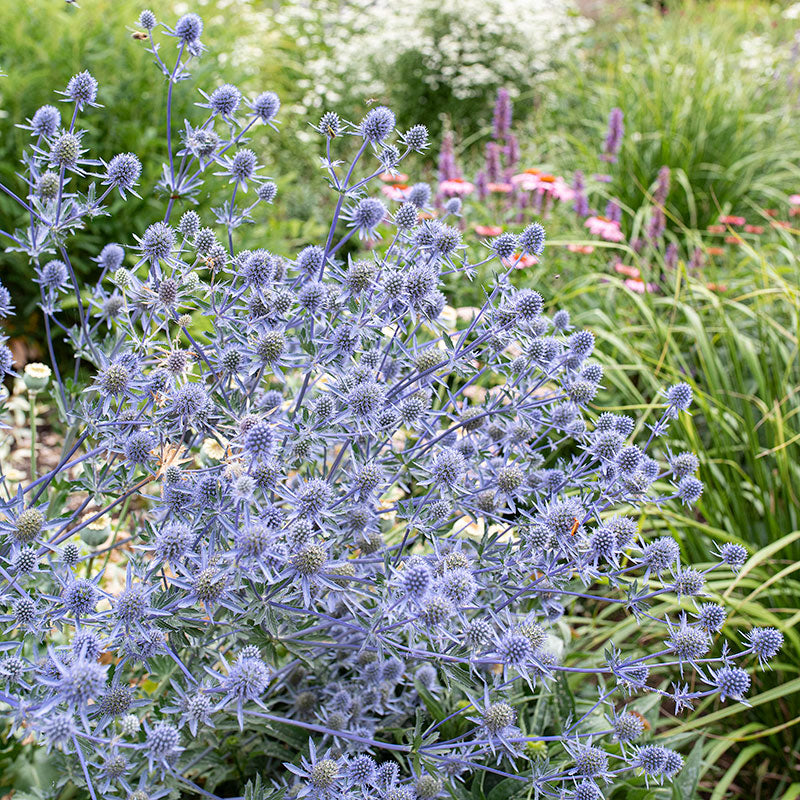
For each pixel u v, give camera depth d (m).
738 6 11.93
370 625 2.12
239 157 2.55
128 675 2.54
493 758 2.63
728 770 2.99
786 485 3.59
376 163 7.06
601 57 10.28
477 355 2.59
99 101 5.02
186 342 3.38
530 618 2.30
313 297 2.32
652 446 4.37
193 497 2.18
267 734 2.51
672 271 5.50
